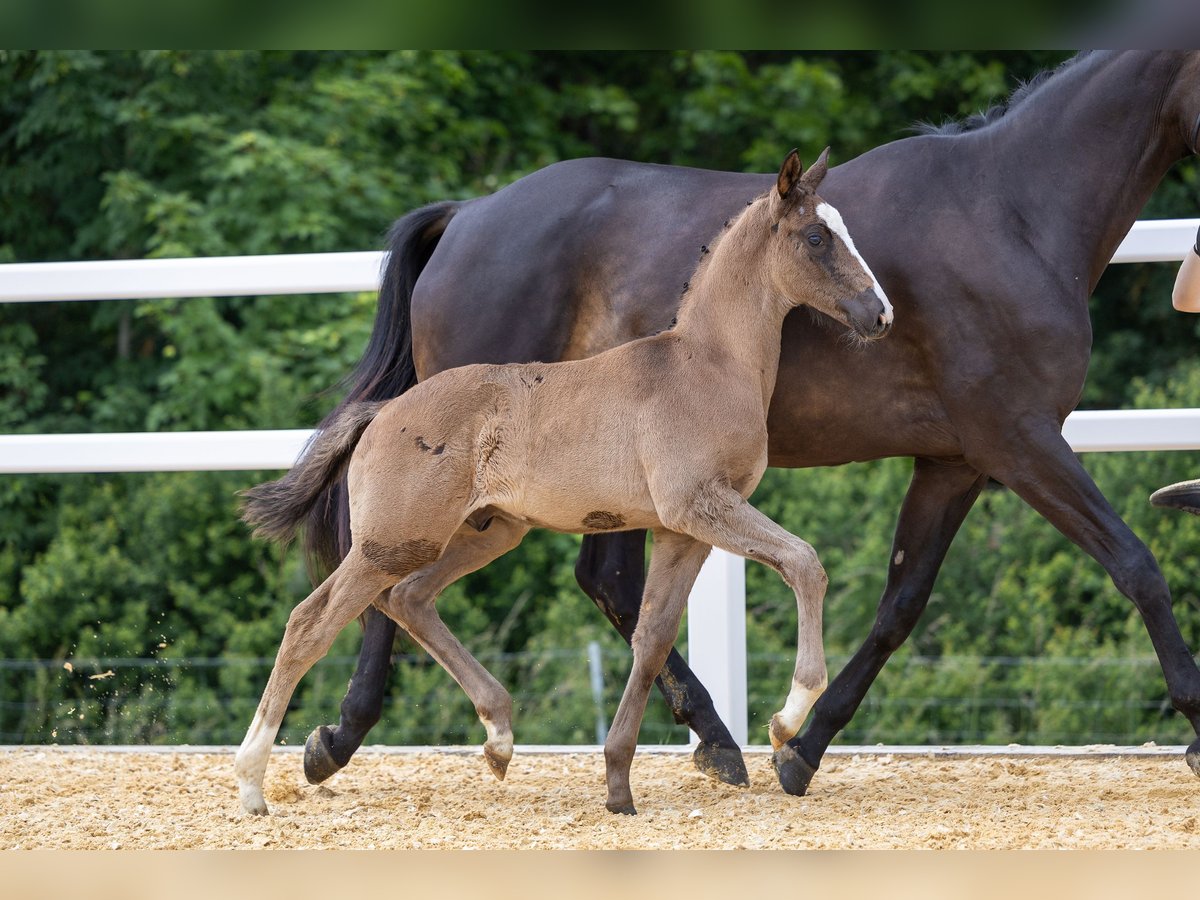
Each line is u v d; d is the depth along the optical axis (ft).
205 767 30.14
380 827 23.48
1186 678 23.97
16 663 52.31
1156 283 74.02
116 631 60.70
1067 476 24.75
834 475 62.13
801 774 26.50
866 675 27.12
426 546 24.32
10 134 73.67
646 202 27.55
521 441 24.30
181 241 68.44
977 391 25.07
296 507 25.52
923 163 26.40
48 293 33.71
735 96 81.15
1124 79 25.54
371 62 78.64
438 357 28.19
